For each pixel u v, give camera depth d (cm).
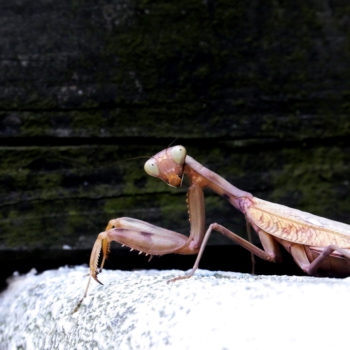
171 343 23
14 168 32
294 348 22
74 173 32
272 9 32
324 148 32
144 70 32
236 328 23
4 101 31
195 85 32
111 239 26
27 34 32
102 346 24
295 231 26
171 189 32
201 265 32
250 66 32
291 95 32
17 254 32
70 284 28
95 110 32
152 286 25
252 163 32
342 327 22
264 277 25
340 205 32
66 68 32
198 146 32
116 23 32
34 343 27
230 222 32
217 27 32
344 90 32
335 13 32
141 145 32
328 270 26
